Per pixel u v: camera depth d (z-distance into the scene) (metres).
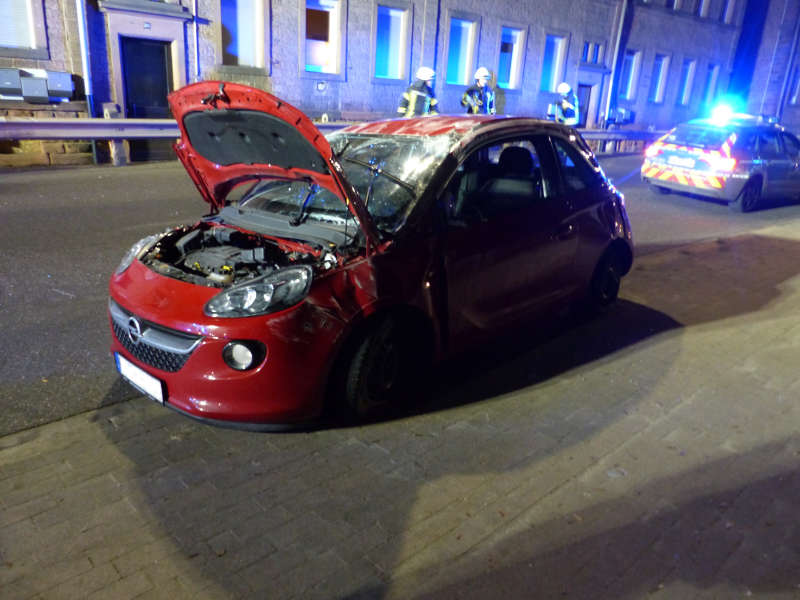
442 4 18.03
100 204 8.50
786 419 3.43
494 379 3.82
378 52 17.59
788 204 11.70
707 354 4.28
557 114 18.50
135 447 3.00
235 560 2.31
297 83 16.27
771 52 26.97
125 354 3.14
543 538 2.46
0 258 5.91
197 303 2.87
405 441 3.12
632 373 3.96
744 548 2.43
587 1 21.39
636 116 25.08
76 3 12.84
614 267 4.95
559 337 4.50
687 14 24.78
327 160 2.85
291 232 3.38
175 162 13.14
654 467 2.96
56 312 4.67
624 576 2.28
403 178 3.42
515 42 20.39
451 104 19.28
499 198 3.70
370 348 3.09
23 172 10.96
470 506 2.65
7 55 12.55
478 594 2.18
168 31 14.09
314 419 3.03
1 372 3.70
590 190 4.44
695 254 7.26
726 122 10.67
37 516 2.51
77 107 13.45
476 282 3.54
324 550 2.37
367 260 3.04
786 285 6.02
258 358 2.79
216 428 3.18
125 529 2.46
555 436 3.20
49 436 3.07
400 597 2.16
